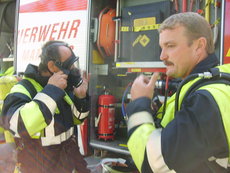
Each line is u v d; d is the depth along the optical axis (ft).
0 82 5.28
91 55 10.94
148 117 3.07
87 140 10.94
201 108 2.67
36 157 4.63
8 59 14.73
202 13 8.52
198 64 3.28
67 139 5.28
